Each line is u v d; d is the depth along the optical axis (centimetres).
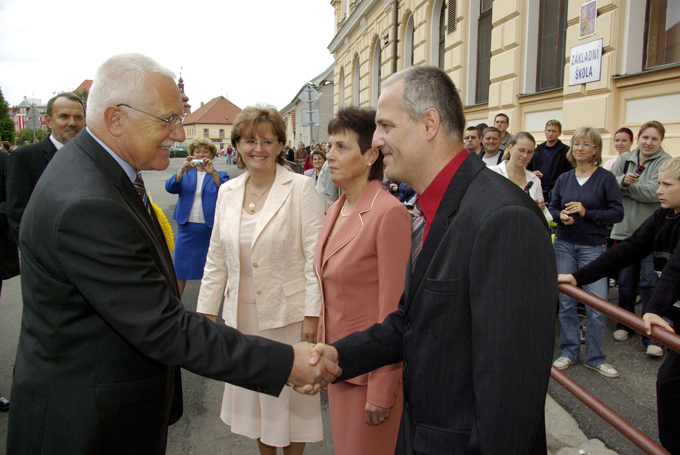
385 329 144
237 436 255
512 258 89
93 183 114
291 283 206
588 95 523
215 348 121
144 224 128
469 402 101
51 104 277
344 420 173
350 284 169
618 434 240
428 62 1022
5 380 311
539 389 88
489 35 791
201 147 395
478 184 103
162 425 130
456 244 100
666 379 178
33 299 116
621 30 481
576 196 340
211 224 401
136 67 125
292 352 135
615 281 475
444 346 102
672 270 174
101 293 110
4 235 296
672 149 429
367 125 173
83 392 114
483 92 816
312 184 211
